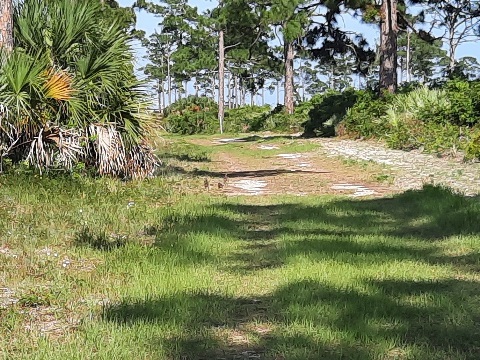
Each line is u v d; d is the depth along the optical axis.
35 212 8.87
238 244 7.81
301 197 12.15
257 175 16.34
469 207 9.49
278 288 5.84
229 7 40.56
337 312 5.05
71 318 5.02
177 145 28.41
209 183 14.16
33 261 6.59
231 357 4.29
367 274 6.28
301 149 24.70
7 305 5.29
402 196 11.63
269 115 45.75
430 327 4.82
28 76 10.85
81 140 11.94
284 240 8.00
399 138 21.53
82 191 10.55
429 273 6.43
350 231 8.76
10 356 4.14
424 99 24.19
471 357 4.25
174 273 6.24
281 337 4.57
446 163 16.41
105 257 6.86
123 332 4.58
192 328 4.76
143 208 9.88
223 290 5.82
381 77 30.38
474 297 5.58
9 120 10.82
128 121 12.62
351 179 15.24
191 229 8.49
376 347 4.36
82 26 12.19
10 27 11.51
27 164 10.97
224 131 47.44
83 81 12.07
